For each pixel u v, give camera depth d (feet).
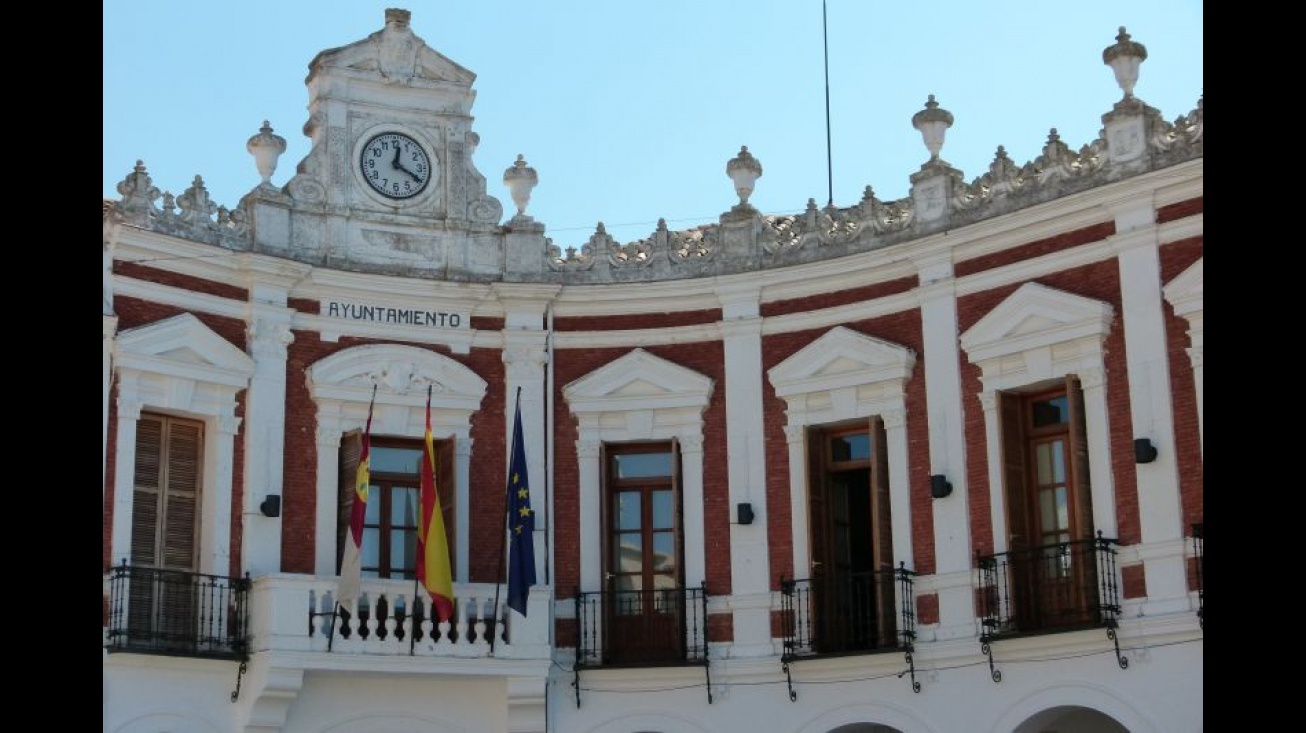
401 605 93.15
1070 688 85.40
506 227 100.78
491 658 92.07
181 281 92.94
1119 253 87.56
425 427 96.17
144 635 86.79
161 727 87.20
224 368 93.09
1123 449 86.22
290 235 96.78
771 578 94.63
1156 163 86.48
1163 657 82.89
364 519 90.48
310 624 89.66
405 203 100.01
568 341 99.86
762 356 97.66
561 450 98.68
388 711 92.58
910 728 89.66
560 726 94.32
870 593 92.89
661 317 99.76
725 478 96.73
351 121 99.96
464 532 96.68
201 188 94.43
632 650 95.66
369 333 97.50
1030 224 90.33
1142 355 86.07
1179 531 83.66
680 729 93.81
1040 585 87.25
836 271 96.22
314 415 95.55
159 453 91.61
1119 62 88.74
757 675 93.40
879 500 92.68
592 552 96.84
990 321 90.99
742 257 98.73
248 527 92.12
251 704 88.69
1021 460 90.17
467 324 99.45
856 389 94.84
